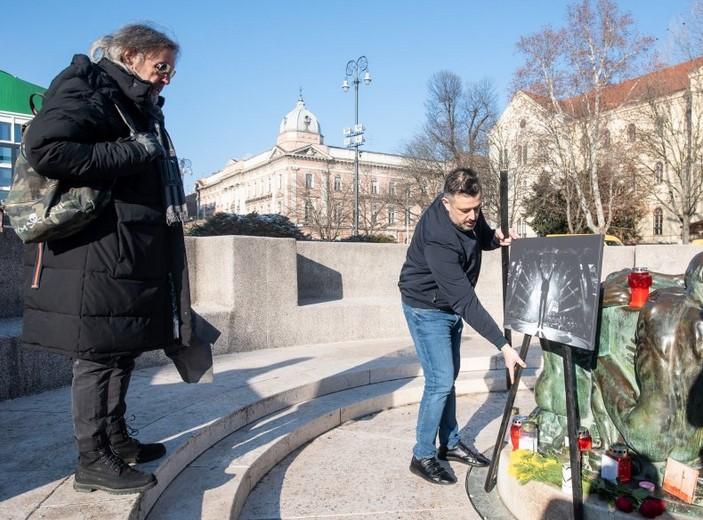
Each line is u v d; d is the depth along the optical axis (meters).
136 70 2.51
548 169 41.78
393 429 4.61
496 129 38.56
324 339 7.29
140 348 2.50
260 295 6.73
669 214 42.88
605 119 33.09
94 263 2.35
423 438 3.58
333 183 68.12
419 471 3.60
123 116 2.42
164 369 5.38
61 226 2.24
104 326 2.37
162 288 2.60
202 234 9.84
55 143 2.13
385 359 6.14
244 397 4.40
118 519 2.27
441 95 39.34
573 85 31.17
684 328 2.62
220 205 95.69
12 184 2.31
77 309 2.33
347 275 8.58
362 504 3.27
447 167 40.00
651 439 2.67
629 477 2.74
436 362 3.50
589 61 30.55
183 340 2.69
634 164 34.66
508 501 3.13
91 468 2.51
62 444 3.13
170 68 2.56
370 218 50.12
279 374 5.30
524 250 3.14
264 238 6.75
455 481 3.54
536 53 31.44
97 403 2.49
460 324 3.71
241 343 6.55
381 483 3.55
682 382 2.63
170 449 3.17
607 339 2.98
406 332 7.87
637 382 2.82
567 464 2.86
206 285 6.87
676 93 34.75
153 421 3.71
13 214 2.28
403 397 5.34
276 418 4.37
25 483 2.61
